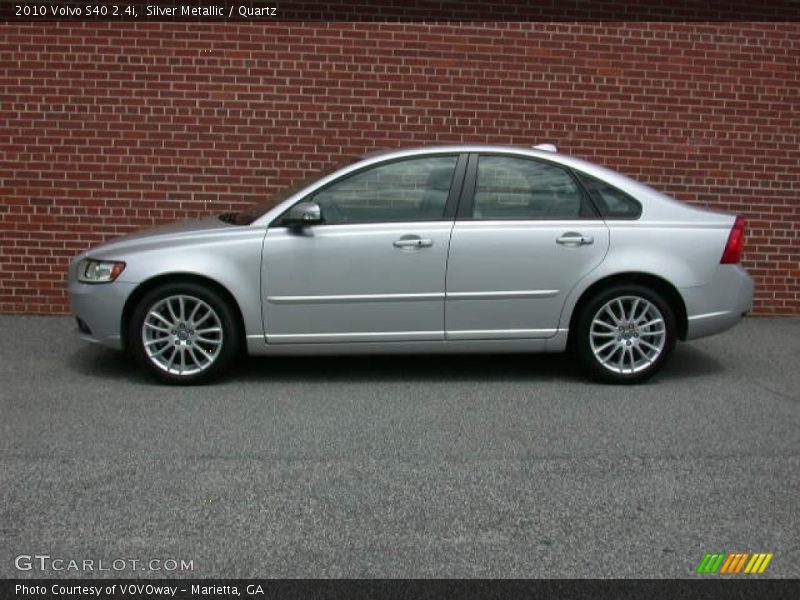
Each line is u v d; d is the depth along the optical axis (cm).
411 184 651
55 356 735
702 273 655
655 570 371
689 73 920
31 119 881
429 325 645
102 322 642
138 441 523
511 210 652
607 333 657
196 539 395
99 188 891
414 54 897
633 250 648
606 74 913
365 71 895
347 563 374
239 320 650
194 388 645
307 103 894
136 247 642
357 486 456
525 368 713
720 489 456
